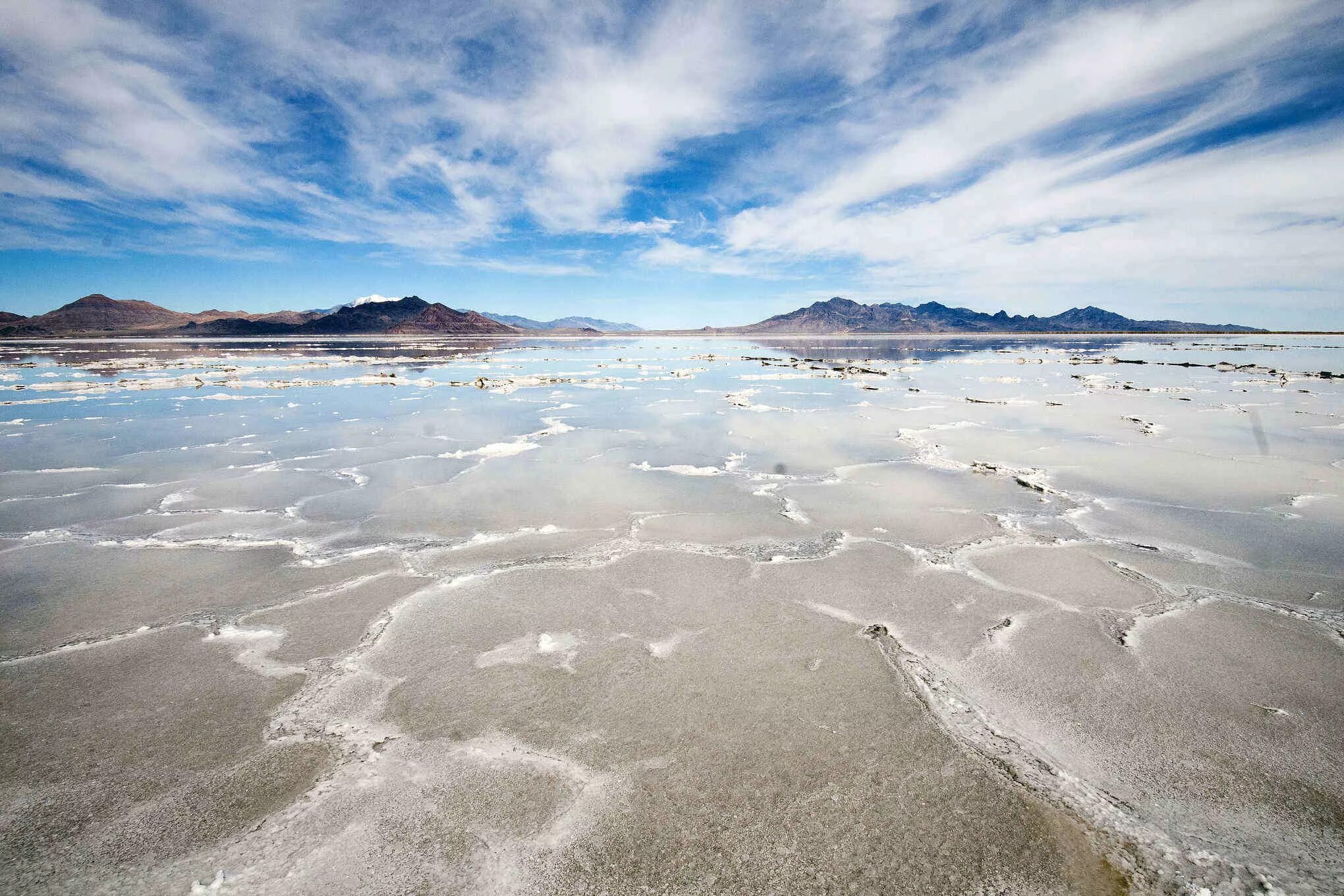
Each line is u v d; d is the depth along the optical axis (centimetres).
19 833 403
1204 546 914
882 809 419
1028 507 1114
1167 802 427
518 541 946
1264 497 1154
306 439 1775
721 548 915
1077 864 378
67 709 534
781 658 612
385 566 853
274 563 866
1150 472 1345
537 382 3459
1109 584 786
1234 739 489
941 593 762
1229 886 361
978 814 416
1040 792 436
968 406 2431
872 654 620
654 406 2506
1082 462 1440
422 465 1447
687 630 671
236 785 445
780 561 862
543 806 423
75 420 2094
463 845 392
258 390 3086
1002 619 694
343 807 424
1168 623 682
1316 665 595
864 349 7675
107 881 370
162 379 3416
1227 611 708
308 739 495
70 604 737
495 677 580
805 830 402
